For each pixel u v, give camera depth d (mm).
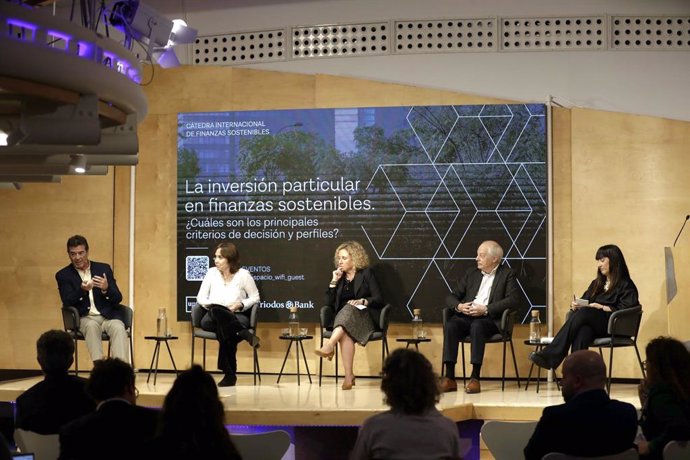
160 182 7844
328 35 7809
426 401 3035
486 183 7418
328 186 7582
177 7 8016
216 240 7695
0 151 4727
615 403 3451
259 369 7551
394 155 7516
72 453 3225
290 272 7598
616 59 7453
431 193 7465
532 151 7387
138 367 7812
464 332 6688
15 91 3750
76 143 4074
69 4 7973
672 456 3539
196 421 2873
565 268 7375
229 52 7980
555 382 7164
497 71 7574
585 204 7359
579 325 6348
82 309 7031
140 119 4711
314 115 7625
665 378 3762
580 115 7395
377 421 3041
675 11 7418
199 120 7762
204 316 7117
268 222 7637
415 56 7676
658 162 7281
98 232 7906
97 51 4172
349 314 6691
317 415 5680
